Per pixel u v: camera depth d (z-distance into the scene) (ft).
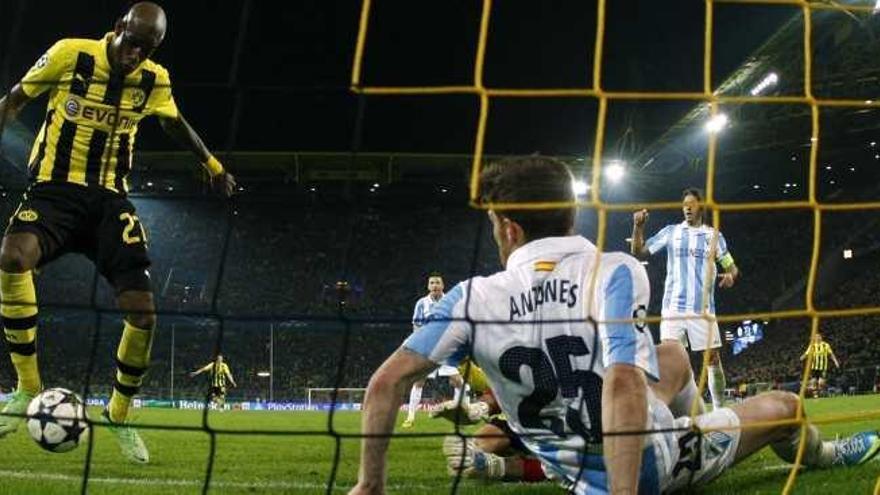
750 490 13.73
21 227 16.71
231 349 118.21
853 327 110.83
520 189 9.63
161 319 119.03
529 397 9.52
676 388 12.05
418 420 48.57
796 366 106.01
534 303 9.36
